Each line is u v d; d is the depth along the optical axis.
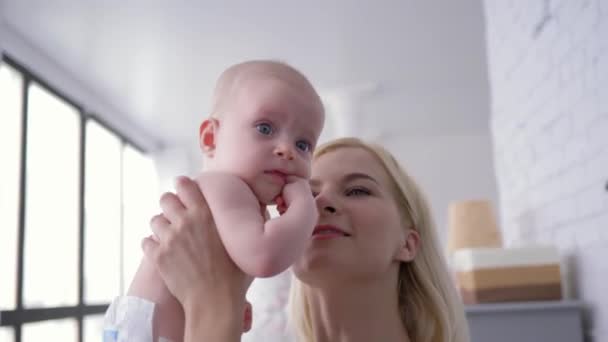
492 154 7.10
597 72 1.83
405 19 4.08
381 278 1.23
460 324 1.41
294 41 4.36
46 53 4.37
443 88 5.49
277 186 0.98
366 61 4.82
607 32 1.74
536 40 2.37
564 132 2.14
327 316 1.21
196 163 7.08
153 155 6.94
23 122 4.19
